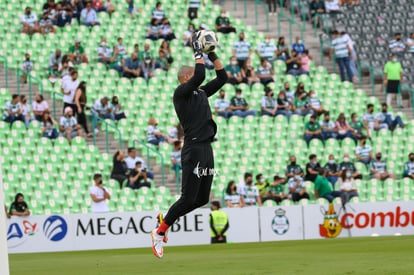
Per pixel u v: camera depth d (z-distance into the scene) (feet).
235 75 255.50
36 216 203.31
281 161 240.73
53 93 240.32
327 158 243.19
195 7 277.03
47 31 260.62
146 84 250.98
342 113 247.09
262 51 267.80
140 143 237.66
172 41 265.34
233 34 271.90
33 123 230.68
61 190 223.10
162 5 277.44
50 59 251.19
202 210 208.33
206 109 94.58
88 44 260.62
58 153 228.22
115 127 240.32
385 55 283.18
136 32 267.18
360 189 232.94
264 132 244.83
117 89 248.93
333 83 263.70
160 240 97.66
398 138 251.80
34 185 222.48
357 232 217.15
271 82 258.57
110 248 205.05
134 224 207.31
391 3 295.89
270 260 125.18
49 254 184.03
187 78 96.48
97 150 230.48
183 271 110.93
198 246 189.88
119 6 272.31
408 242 159.53
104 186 220.43
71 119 233.55
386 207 218.18
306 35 288.51
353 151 244.42
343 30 289.33
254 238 212.02
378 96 273.13
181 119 94.58
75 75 237.04
